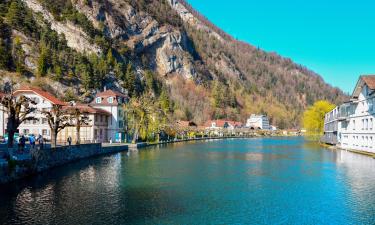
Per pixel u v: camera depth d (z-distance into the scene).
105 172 43.34
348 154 71.38
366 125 71.00
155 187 34.50
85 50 199.25
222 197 30.58
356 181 38.19
